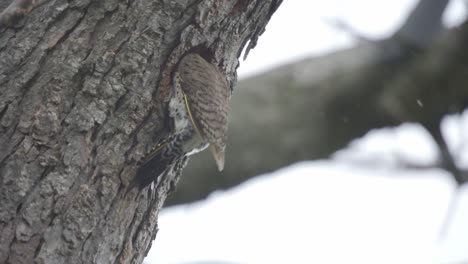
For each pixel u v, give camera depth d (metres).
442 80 16.95
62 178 9.12
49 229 8.98
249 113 16.83
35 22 9.59
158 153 9.71
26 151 9.07
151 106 9.73
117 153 9.46
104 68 9.48
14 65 9.38
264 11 10.62
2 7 10.35
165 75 9.88
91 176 9.29
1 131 9.12
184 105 10.00
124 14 9.70
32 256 8.88
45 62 9.40
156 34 9.76
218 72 10.46
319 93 17.11
